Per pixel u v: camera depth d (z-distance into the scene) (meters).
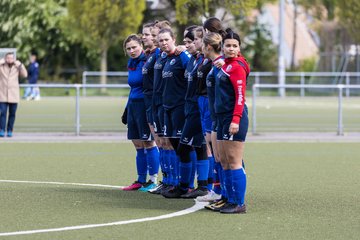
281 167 30.41
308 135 43.12
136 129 24.69
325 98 79.06
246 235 17.92
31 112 59.28
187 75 22.84
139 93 24.70
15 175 27.88
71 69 101.69
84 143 39.75
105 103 69.88
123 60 103.56
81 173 28.50
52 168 29.83
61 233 18.00
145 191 24.47
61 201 22.33
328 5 99.19
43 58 100.19
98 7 83.31
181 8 59.41
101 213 20.47
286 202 22.34
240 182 20.50
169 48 23.31
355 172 28.97
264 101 75.50
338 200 22.72
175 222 19.33
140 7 83.94
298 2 106.06
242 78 20.27
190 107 22.72
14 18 94.50
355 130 46.88
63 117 54.62
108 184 25.92
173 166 23.94
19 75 41.75
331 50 95.44
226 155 20.58
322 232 18.30
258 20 109.31
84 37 85.44
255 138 41.69
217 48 21.05
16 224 18.98
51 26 94.25
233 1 59.41
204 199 22.30
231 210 20.53
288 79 85.69
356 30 85.69
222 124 20.50
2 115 41.25
